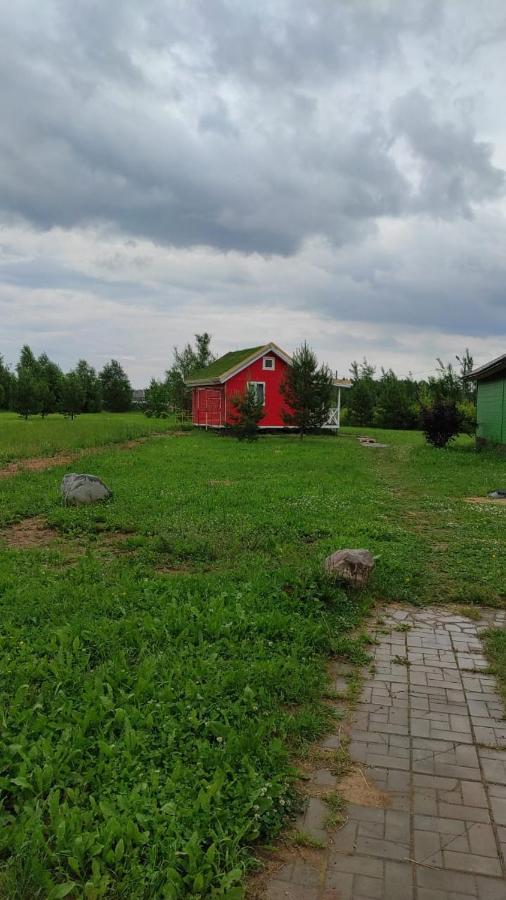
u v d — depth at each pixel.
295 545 7.49
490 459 18.20
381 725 3.67
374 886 2.48
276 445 23.52
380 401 44.38
